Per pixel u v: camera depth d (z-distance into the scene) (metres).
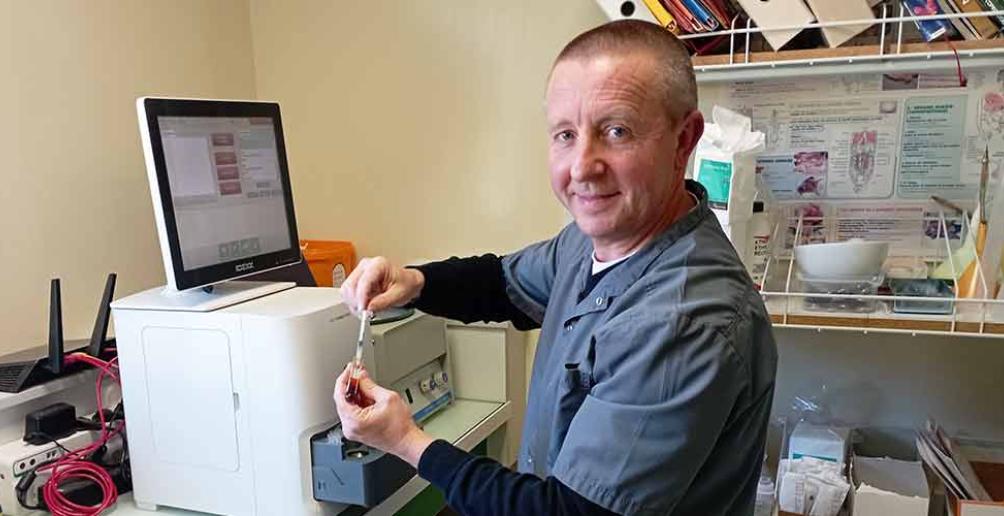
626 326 0.85
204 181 1.32
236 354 1.22
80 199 1.58
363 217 2.04
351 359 1.30
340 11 1.98
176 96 1.82
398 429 0.94
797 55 1.31
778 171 1.56
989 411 1.51
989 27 1.25
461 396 1.86
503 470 0.88
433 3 1.88
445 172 1.94
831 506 1.30
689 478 0.82
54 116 1.52
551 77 0.92
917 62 1.29
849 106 1.49
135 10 1.70
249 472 1.25
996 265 1.27
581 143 0.88
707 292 0.86
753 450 0.93
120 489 1.36
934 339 1.52
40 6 1.48
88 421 1.41
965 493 1.25
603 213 0.91
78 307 1.59
